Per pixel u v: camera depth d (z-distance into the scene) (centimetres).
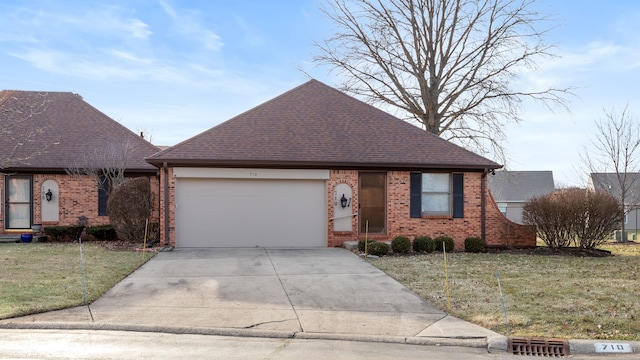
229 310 845
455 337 726
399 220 1692
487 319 801
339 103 1917
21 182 1884
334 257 1409
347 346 687
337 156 1664
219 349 660
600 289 997
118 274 1104
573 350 688
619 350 683
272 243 1647
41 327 738
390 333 741
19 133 1958
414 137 1809
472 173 1736
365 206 1691
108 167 1836
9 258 1288
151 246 1599
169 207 1595
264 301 909
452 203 1722
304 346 682
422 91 2798
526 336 715
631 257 1518
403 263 1324
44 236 1802
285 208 1656
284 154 1639
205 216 1620
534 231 1744
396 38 2797
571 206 1631
